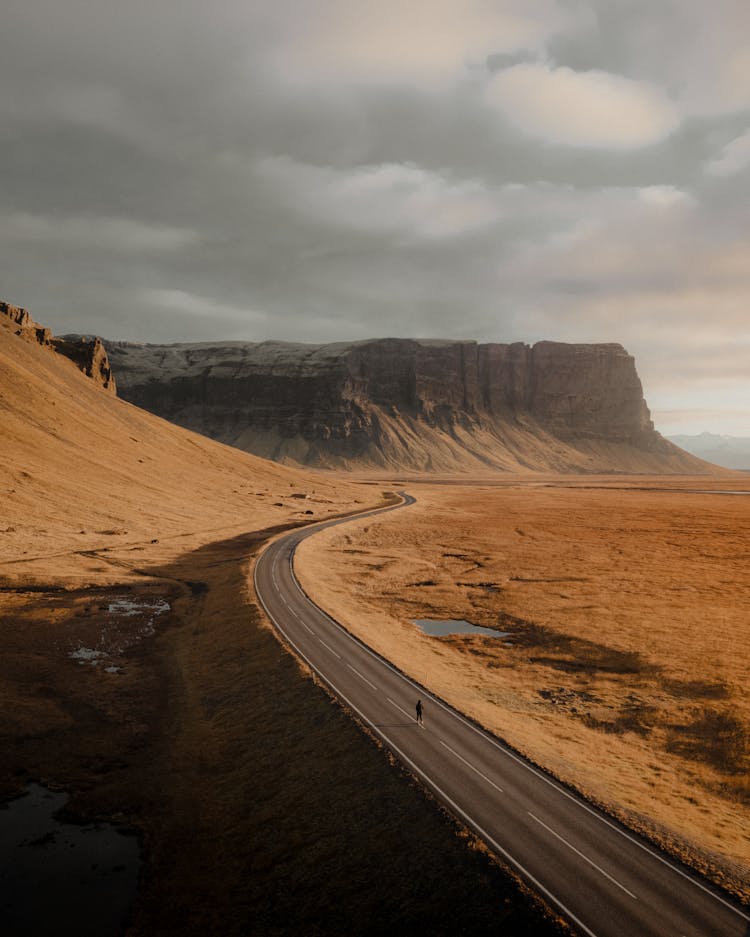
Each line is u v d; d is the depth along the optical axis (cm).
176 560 10138
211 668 5369
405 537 14075
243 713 4412
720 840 2808
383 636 6259
